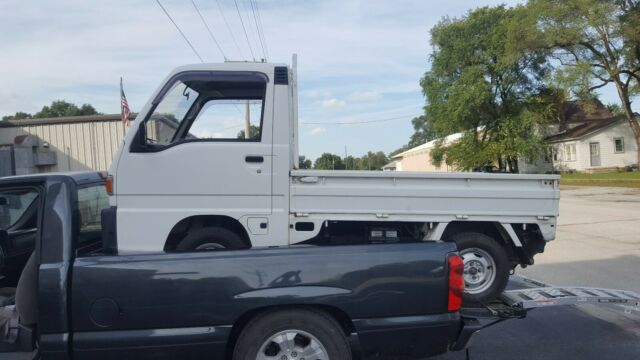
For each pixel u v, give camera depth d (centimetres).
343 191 474
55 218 388
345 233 502
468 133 4025
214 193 469
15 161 1942
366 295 371
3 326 403
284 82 475
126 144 465
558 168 4912
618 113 4641
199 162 467
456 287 383
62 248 380
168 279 363
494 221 490
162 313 361
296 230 476
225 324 363
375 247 384
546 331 584
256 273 366
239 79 476
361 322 372
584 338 559
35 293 395
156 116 475
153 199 466
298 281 367
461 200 482
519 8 3581
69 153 2109
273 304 364
